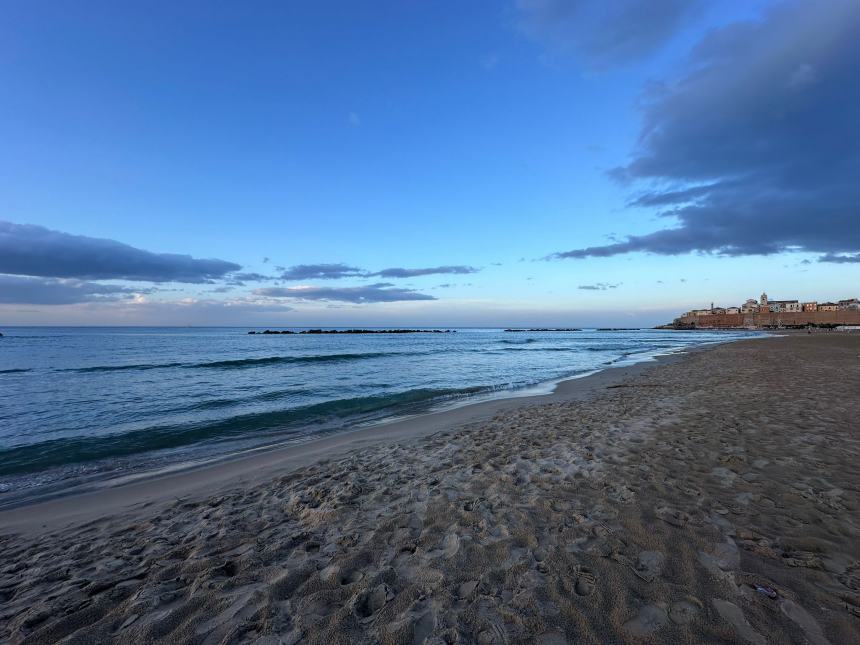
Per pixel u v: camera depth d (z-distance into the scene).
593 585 2.81
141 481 6.23
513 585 2.87
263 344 52.81
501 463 5.84
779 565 2.95
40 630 2.65
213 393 14.77
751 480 4.59
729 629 2.34
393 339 73.44
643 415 8.52
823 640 2.24
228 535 4.05
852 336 60.44
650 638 2.30
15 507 5.32
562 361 27.98
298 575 3.18
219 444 8.45
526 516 3.98
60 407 12.12
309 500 4.88
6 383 17.08
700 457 5.48
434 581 2.98
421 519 4.11
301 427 9.84
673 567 2.97
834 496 4.08
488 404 11.73
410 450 7.01
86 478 6.46
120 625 2.67
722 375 15.02
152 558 3.66
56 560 3.74
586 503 4.21
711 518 3.72
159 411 11.61
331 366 24.95
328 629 2.52
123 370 22.38
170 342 56.25
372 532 3.88
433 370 22.61
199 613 2.75
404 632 2.46
